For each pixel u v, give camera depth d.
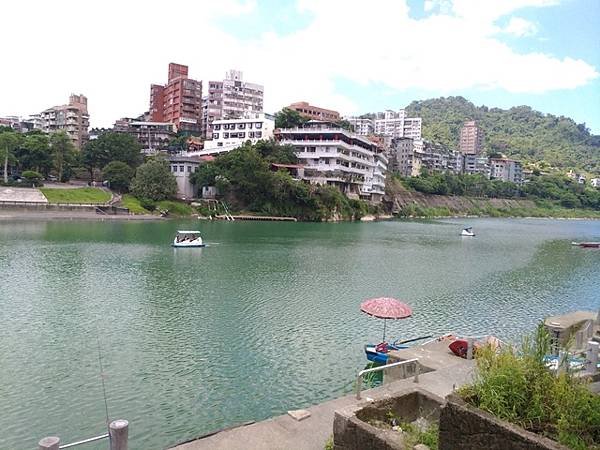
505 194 196.50
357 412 9.10
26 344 21.69
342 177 118.94
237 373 19.06
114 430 8.58
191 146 142.50
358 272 43.06
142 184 99.56
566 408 7.11
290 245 61.12
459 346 17.84
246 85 165.12
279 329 24.88
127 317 26.31
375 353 19.64
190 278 37.69
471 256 57.53
